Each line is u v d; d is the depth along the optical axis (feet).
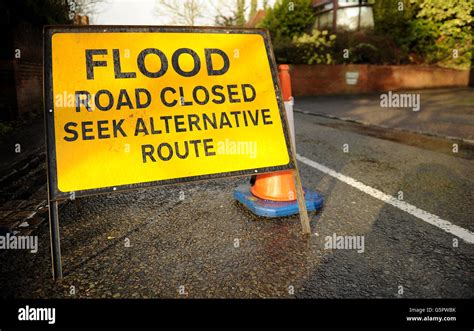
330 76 54.49
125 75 7.73
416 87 57.47
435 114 30.04
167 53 8.20
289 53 54.44
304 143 20.12
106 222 9.32
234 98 8.65
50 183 6.77
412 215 9.59
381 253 7.56
